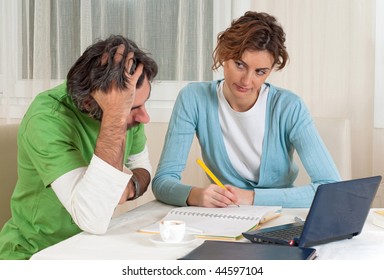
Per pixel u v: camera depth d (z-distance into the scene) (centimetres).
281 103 200
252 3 297
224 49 183
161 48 302
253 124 201
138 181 174
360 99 294
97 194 142
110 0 302
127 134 179
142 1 299
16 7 305
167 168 198
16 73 307
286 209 176
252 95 198
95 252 129
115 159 145
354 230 142
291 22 295
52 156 149
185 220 155
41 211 162
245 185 208
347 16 292
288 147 204
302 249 126
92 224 142
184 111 204
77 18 303
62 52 303
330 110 296
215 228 147
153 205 182
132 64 148
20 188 165
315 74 296
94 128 164
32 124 153
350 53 293
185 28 297
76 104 152
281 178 205
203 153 210
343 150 232
